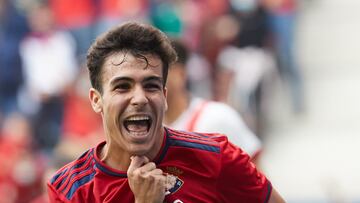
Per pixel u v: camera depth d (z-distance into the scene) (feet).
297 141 93.40
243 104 82.43
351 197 80.53
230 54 83.35
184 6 85.46
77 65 85.97
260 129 84.02
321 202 80.02
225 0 85.61
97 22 87.86
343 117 98.58
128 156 28.14
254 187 29.27
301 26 113.39
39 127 83.35
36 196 68.85
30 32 86.02
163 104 27.50
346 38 114.52
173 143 28.78
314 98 102.37
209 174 28.73
